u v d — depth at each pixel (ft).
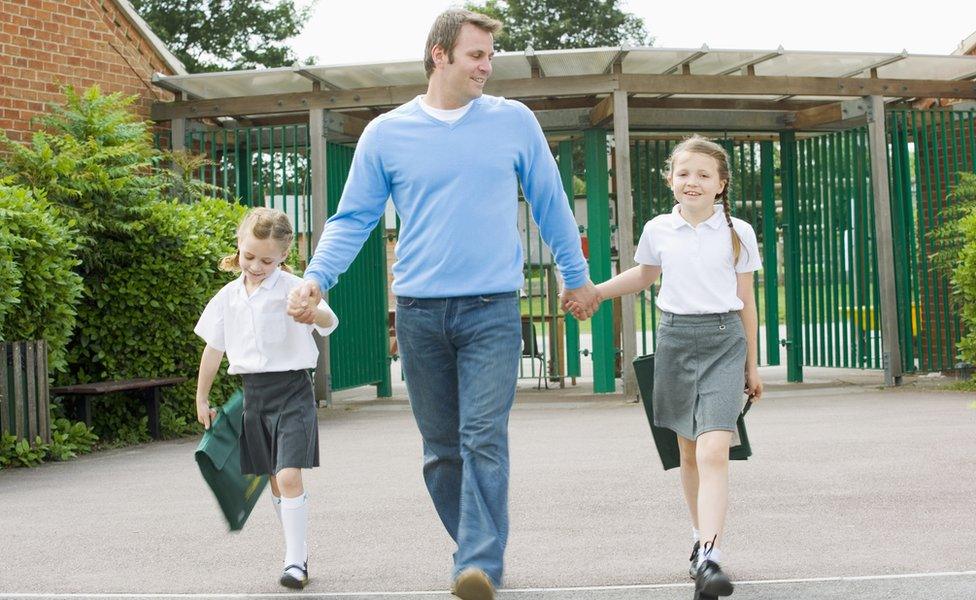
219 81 42.32
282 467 14.74
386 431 33.65
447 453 13.53
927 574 14.25
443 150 12.79
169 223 33.81
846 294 46.78
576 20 128.06
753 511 18.90
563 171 46.24
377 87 41.55
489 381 12.67
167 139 43.88
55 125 36.96
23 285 28.55
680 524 18.12
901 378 43.65
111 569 15.84
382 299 46.98
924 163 46.14
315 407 15.43
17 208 28.37
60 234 29.60
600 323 43.80
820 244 47.44
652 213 47.16
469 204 12.73
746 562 15.24
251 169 44.21
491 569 11.92
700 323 14.01
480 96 13.14
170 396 34.60
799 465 23.67
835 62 41.78
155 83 42.47
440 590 14.12
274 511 20.59
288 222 15.39
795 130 47.32
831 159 46.83
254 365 14.97
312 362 15.19
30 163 33.60
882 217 43.24
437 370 13.25
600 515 19.06
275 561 16.24
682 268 14.15
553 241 13.83
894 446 25.99
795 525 17.67
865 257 45.62
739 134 48.03
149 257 33.63
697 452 13.57
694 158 14.20
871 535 16.80
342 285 43.04
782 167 48.21
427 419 13.44
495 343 12.75
